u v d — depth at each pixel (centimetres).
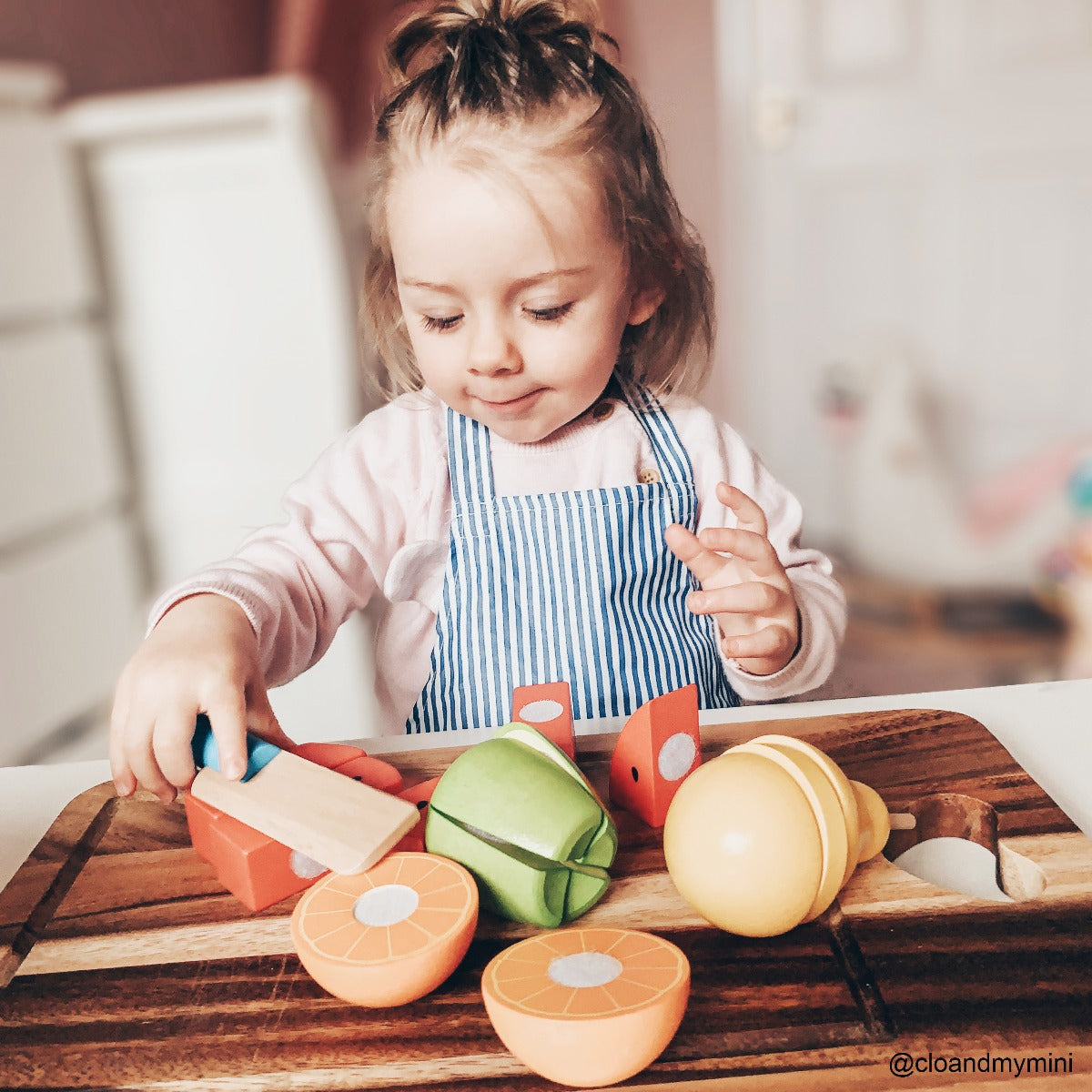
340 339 183
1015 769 59
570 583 79
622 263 69
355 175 210
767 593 67
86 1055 43
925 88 250
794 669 75
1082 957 45
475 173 63
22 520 161
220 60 224
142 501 186
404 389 86
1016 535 232
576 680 78
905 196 259
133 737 56
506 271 64
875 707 68
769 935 46
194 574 72
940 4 244
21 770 67
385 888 47
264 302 179
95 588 175
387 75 78
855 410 263
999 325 263
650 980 41
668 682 79
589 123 66
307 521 83
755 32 256
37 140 161
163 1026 44
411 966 43
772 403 282
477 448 82
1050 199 251
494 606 79
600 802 52
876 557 244
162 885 53
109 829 58
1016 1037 42
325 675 167
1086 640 208
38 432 163
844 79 255
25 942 50
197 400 183
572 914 49
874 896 50
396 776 58
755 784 46
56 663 168
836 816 47
